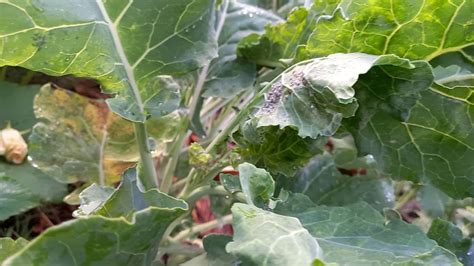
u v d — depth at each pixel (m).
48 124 0.57
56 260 0.33
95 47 0.44
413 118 0.49
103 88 0.46
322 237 0.41
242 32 0.59
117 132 0.58
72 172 0.57
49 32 0.41
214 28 0.53
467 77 0.47
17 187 0.55
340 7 0.43
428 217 0.62
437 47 0.45
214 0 0.49
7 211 0.54
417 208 0.70
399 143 0.51
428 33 0.44
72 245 0.34
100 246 0.35
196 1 0.45
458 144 0.50
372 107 0.46
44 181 0.58
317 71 0.41
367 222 0.43
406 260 0.38
